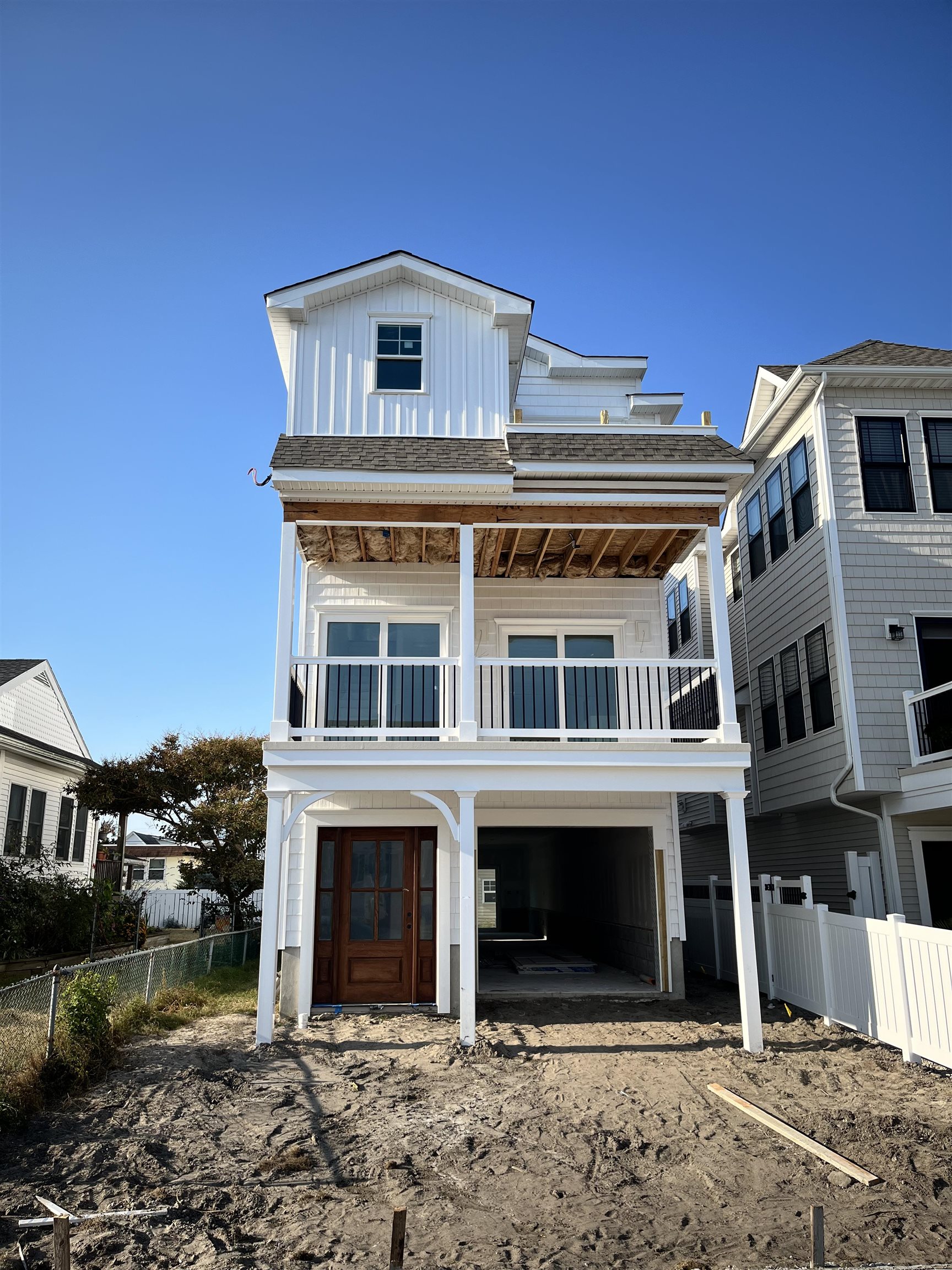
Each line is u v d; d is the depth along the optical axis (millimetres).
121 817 20953
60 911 15953
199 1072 7855
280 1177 5555
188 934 23703
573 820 11859
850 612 12555
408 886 11289
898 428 13258
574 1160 5848
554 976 13508
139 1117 6672
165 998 10977
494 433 11859
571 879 18062
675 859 12016
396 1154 5941
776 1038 9305
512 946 18906
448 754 9570
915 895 12172
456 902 11219
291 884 11000
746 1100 7070
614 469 10148
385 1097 7227
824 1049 8789
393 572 12320
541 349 14992
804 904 10695
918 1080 7617
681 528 10500
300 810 9664
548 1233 4797
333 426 11789
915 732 11922
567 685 12281
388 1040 9281
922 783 11547
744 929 9125
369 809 11289
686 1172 5645
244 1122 6586
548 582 12586
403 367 12133
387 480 9984
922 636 12578
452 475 10023
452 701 11977
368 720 11898
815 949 10320
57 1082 7074
